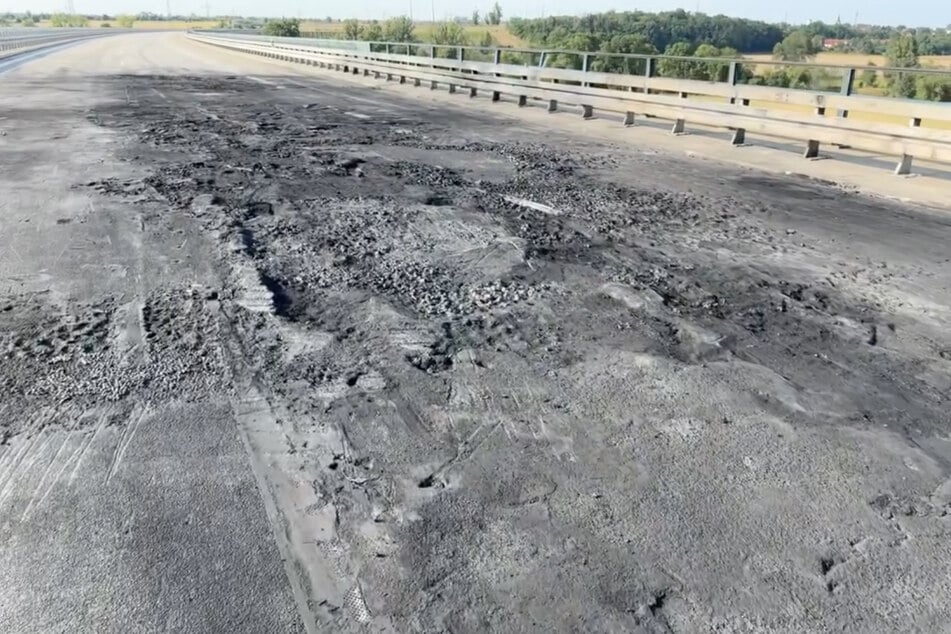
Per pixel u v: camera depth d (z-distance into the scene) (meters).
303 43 34.53
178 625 2.31
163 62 34.41
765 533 2.74
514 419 3.47
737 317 4.67
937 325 4.61
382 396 3.66
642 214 7.14
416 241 6.12
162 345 4.16
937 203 7.78
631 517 2.82
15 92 18.28
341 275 5.29
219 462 3.12
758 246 6.18
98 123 13.02
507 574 2.53
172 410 3.51
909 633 2.31
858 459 3.19
